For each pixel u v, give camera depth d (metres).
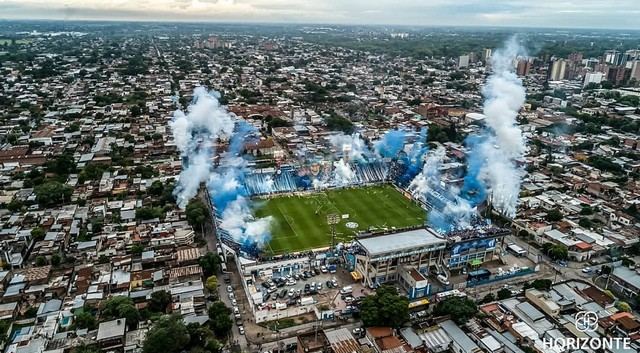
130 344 150.38
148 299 176.12
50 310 169.88
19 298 176.38
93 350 145.75
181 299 177.50
